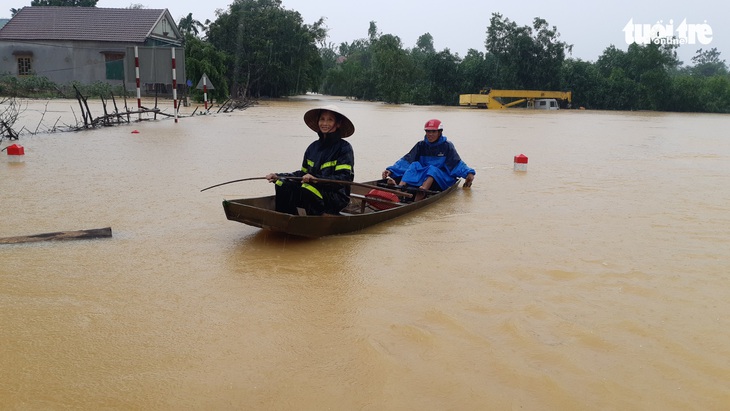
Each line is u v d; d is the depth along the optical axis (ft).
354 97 209.26
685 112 163.02
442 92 167.63
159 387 10.48
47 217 22.11
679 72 303.48
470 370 11.16
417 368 11.23
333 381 10.75
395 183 27.02
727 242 19.95
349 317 13.52
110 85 121.39
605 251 18.81
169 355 11.65
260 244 19.34
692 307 14.23
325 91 232.53
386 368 11.17
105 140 46.24
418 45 279.08
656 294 15.05
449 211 24.84
